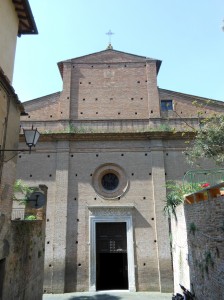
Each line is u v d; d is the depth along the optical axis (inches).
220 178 829.8
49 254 809.5
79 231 836.0
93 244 828.6
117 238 857.5
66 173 879.1
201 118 938.1
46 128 933.2
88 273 802.2
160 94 981.8
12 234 432.5
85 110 964.6
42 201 658.8
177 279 661.3
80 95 983.0
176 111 957.8
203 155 658.8
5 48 431.5
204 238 427.5
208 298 409.1
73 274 799.1
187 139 912.3
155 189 860.0
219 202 362.3
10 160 422.3
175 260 683.4
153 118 938.1
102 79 1004.6
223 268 349.7
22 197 819.4
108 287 836.6
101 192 872.3
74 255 814.5
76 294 762.2
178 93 979.3
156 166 882.1
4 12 426.9
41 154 908.6
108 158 904.3
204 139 654.5
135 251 818.2
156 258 810.2
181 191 693.9
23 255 490.6
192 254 501.4
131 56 1035.9
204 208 427.2
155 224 832.9
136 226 839.7
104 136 917.2
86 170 892.6
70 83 991.6
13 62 467.8
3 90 396.8
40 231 618.5
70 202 860.0
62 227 826.8
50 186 874.1
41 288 622.5
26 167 892.6
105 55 1037.2
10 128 422.6
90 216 850.1
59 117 946.1
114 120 943.7
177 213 650.2
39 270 608.7
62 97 968.9
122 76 1008.9
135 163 897.5
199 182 794.2
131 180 880.9
